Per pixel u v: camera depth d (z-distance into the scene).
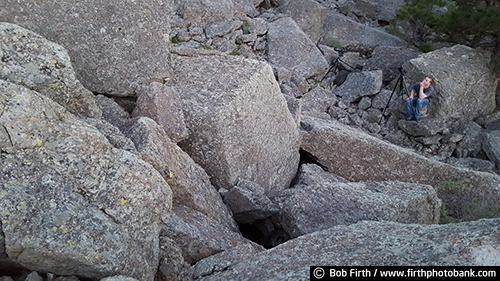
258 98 6.23
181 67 6.35
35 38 4.20
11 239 2.87
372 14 15.73
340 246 3.68
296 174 7.26
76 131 3.45
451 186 7.84
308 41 11.19
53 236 2.97
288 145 6.94
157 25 5.84
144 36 5.74
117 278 3.03
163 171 4.28
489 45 12.80
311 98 10.57
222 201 5.34
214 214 4.80
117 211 3.30
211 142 5.65
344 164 7.84
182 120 5.38
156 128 4.63
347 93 11.23
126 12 5.59
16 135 3.21
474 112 11.27
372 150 7.82
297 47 11.03
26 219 2.95
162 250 3.74
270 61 10.73
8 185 3.03
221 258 3.90
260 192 5.57
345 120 10.59
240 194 5.24
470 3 12.41
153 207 3.50
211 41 10.07
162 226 3.72
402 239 3.61
